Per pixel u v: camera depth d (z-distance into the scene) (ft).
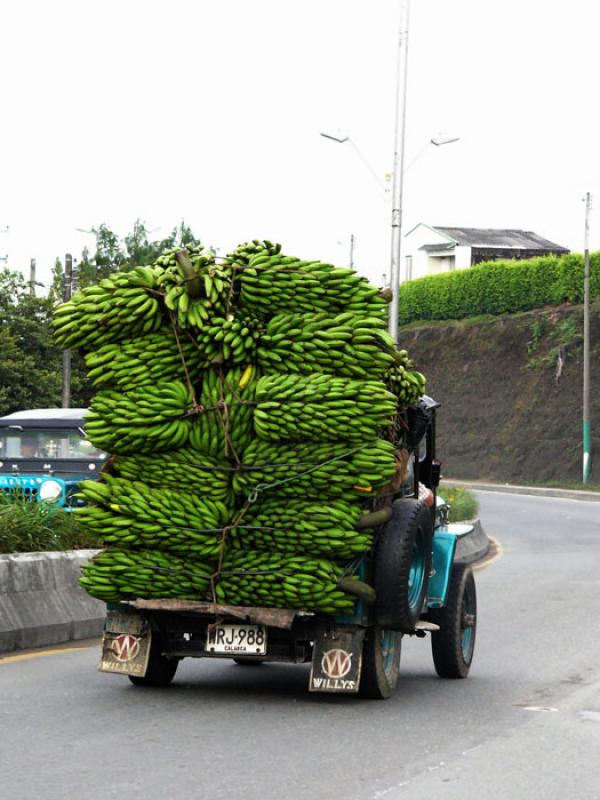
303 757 25.52
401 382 32.37
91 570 31.17
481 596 59.98
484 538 90.33
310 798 22.25
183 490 30.63
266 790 22.70
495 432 207.92
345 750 26.32
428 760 25.68
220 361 30.14
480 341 220.23
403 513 31.65
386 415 29.78
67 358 120.47
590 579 68.39
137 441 30.30
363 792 22.84
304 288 30.25
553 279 215.72
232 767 24.39
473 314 227.61
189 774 23.70
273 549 30.40
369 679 32.04
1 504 45.85
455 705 32.40
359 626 30.86
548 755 26.61
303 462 29.86
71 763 24.30
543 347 209.56
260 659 31.81
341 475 29.73
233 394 30.22
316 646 30.99
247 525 30.27
